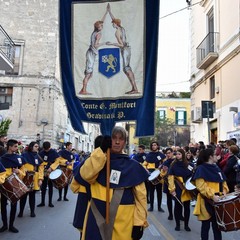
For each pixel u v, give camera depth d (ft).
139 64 18.89
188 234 26.11
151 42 18.86
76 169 14.57
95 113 19.12
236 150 32.07
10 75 96.63
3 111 95.81
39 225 28.17
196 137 75.00
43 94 97.14
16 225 28.14
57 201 42.27
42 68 97.96
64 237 24.44
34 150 31.58
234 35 54.90
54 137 98.22
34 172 30.89
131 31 19.07
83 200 14.26
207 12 69.05
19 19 98.73
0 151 29.30
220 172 20.85
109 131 18.89
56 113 100.42
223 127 59.47
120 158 13.34
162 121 156.46
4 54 61.72
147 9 18.97
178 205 27.58
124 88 18.95
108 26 19.36
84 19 19.60
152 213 35.19
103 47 19.31
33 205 31.86
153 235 25.72
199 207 20.44
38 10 99.45
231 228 18.88
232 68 56.08
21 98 96.63
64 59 19.63
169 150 32.40
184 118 166.40
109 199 12.83
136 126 18.57
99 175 13.21
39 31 98.89
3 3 98.73
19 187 25.12
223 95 59.82
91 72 19.36
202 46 69.41
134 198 13.15
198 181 20.12
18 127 95.55
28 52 98.07
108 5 19.38
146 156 40.11
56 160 38.34
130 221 12.78
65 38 19.70
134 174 13.12
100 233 12.55
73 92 19.42
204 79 69.67
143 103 18.66
